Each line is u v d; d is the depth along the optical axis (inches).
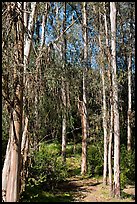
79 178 565.0
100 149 591.8
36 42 341.1
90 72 560.1
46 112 406.3
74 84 487.2
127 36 682.2
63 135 634.8
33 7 297.3
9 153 247.4
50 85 345.4
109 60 466.0
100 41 495.5
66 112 492.1
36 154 434.0
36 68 281.9
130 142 656.4
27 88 274.2
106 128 510.3
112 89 459.2
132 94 730.8
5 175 246.1
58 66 353.4
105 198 434.9
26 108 312.8
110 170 460.8
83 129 612.1
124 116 741.3
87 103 614.9
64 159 621.0
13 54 243.0
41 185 435.8
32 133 374.6
